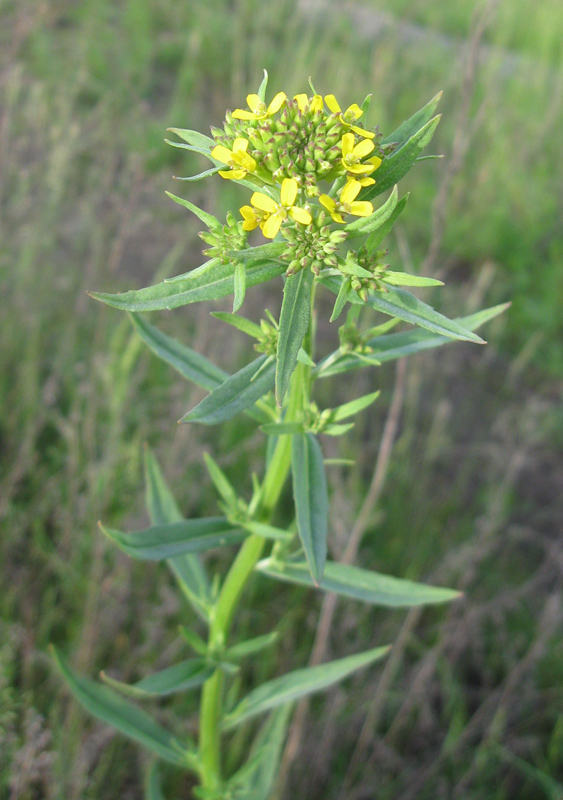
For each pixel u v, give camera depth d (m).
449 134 0.46
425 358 0.30
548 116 0.47
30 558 0.21
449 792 0.21
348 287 0.11
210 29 0.51
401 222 0.40
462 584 0.23
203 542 0.13
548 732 0.23
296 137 0.11
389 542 0.26
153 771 0.16
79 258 0.31
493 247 0.40
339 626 0.22
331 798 0.20
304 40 0.49
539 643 0.21
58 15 0.46
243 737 0.20
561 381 0.35
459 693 0.23
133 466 0.22
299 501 0.12
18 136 0.31
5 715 0.15
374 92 0.45
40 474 0.23
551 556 0.24
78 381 0.26
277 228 0.10
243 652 0.15
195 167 0.37
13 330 0.27
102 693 0.15
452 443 0.31
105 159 0.34
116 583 0.20
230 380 0.11
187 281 0.11
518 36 0.69
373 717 0.20
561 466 0.31
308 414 0.13
